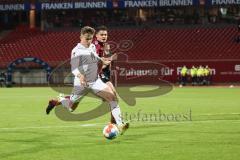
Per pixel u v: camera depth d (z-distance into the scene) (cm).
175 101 6394
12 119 4256
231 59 11681
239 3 12938
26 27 14538
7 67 11550
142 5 13350
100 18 14250
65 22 14275
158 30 13512
